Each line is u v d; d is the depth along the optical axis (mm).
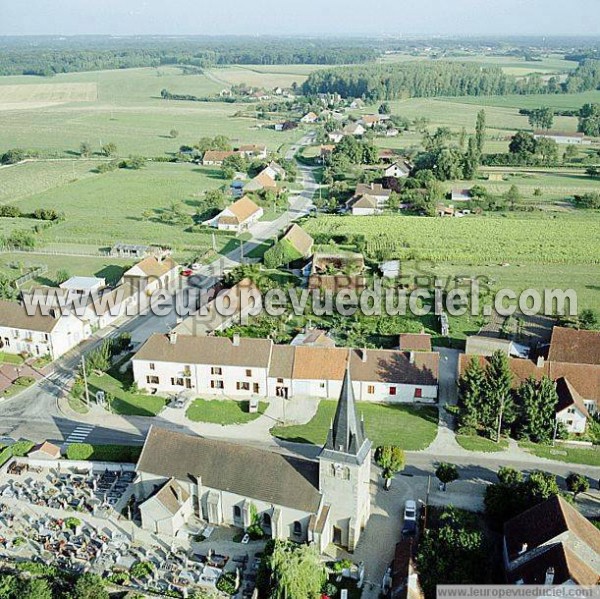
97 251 179625
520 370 102812
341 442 71125
